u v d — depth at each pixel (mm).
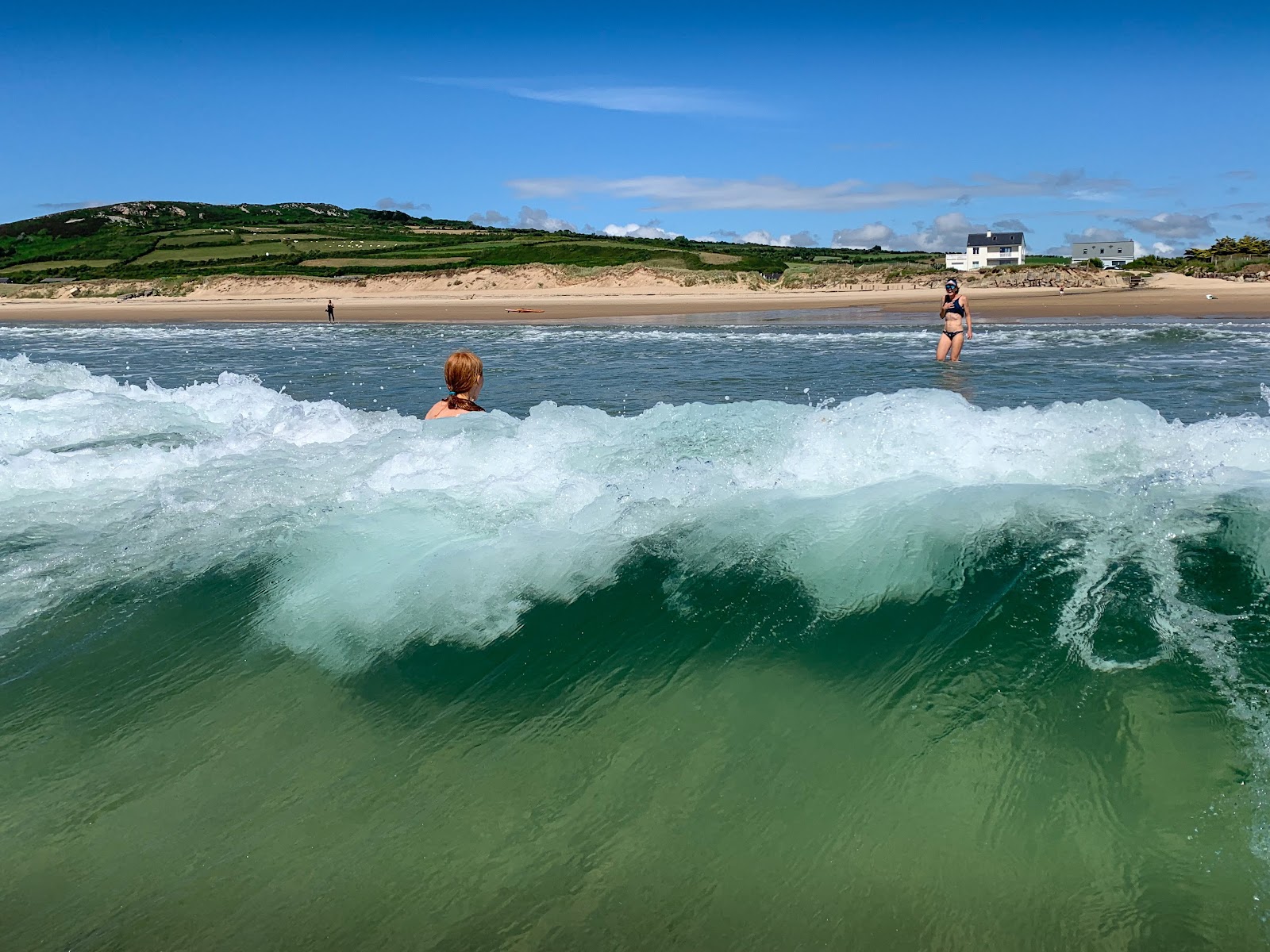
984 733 2363
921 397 5012
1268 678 2455
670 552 3568
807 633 2928
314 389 12164
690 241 109875
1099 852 1960
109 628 3232
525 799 2266
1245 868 1881
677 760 2377
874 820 2105
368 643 3047
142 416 7320
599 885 1979
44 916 1981
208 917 1956
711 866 2012
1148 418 4574
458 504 4211
